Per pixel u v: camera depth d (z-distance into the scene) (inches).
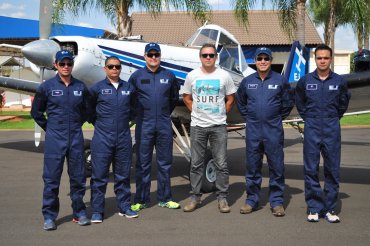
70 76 154.2
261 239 140.9
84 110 159.6
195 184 178.7
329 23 852.0
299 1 565.9
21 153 346.6
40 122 156.4
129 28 530.6
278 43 925.8
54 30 502.6
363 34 653.9
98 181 161.0
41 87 151.6
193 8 497.7
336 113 158.2
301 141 439.8
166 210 177.0
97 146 161.0
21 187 221.3
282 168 168.7
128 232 148.6
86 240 140.3
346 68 1376.7
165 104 175.2
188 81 177.6
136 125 177.2
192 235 145.3
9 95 900.6
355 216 166.4
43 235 145.2
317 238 141.5
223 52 263.3
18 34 740.0
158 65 174.4
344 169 270.8
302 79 161.0
